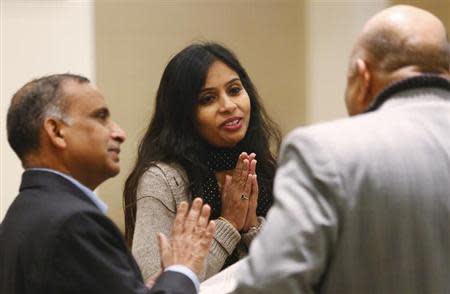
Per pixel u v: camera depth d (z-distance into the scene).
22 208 3.74
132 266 3.75
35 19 8.23
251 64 9.16
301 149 3.14
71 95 3.93
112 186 8.68
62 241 3.49
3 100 8.09
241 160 5.25
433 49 3.31
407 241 3.08
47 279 3.46
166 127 5.41
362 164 3.08
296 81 9.09
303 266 2.98
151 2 8.83
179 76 5.34
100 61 8.67
